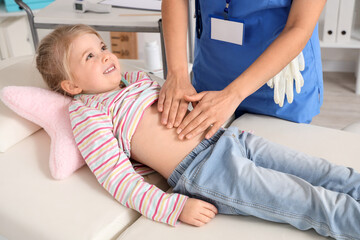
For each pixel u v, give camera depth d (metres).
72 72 1.49
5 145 1.50
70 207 1.27
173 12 1.53
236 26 1.48
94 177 1.39
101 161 1.30
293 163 1.28
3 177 1.40
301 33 1.29
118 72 1.50
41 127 1.61
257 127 1.63
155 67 2.54
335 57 3.27
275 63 1.29
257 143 1.36
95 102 1.44
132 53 3.35
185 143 1.36
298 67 1.48
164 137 1.38
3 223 1.28
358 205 1.08
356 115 2.75
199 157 1.30
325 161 1.27
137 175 1.30
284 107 1.64
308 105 1.65
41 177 1.39
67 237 1.18
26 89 1.53
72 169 1.39
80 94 1.55
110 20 1.97
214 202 1.23
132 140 1.42
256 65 1.31
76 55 1.47
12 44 3.00
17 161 1.47
